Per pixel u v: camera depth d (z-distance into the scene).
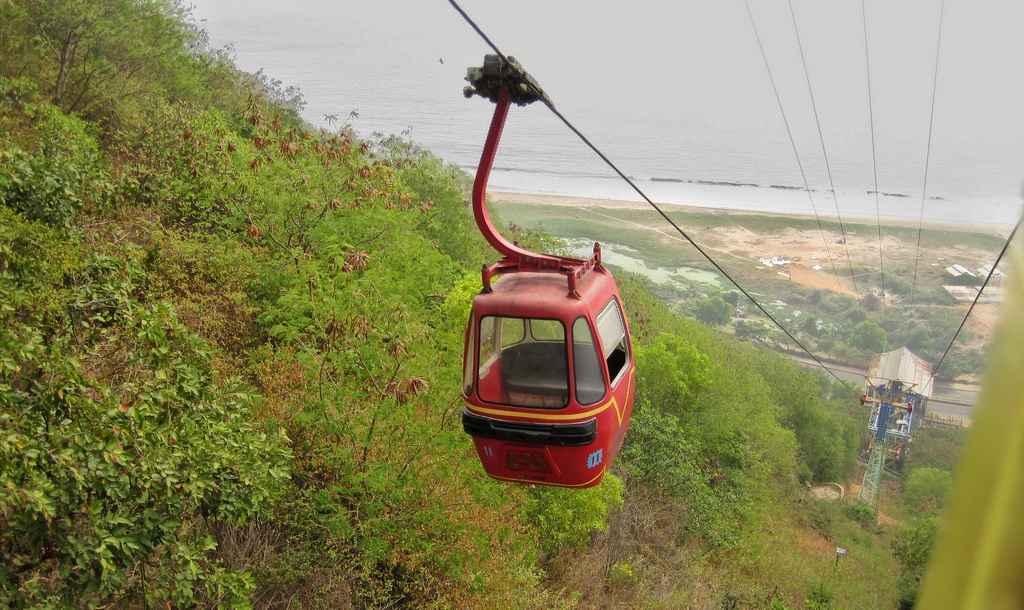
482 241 30.83
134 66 22.23
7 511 6.62
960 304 122.50
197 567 8.27
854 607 25.86
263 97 31.08
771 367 57.59
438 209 24.89
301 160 18.28
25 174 11.58
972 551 0.49
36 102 17.72
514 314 8.73
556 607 13.77
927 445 70.44
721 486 27.66
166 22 23.50
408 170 27.09
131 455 8.01
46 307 9.03
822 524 37.50
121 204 15.44
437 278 18.50
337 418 11.85
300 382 12.48
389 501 11.69
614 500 17.45
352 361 12.53
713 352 43.44
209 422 8.99
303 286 14.11
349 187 18.66
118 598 8.09
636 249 139.50
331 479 12.24
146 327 9.05
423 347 13.23
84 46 20.03
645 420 24.22
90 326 9.44
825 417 57.34
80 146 15.40
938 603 0.49
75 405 7.66
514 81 8.45
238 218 16.45
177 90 24.30
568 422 8.82
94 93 19.86
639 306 40.38
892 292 127.75
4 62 18.58
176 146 17.84
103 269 9.97
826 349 107.44
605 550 17.67
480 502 12.89
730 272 132.88
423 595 12.09
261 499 9.20
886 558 33.91
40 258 9.99
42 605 6.86
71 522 7.33
